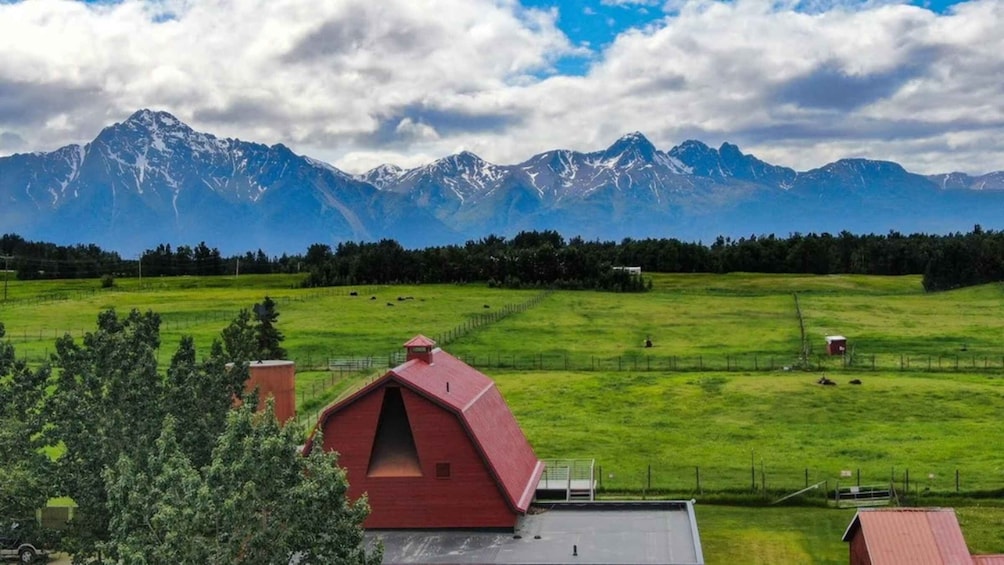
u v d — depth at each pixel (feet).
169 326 504.02
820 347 457.27
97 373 151.74
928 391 349.20
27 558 176.55
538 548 160.35
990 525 206.49
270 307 355.77
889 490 232.32
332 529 122.62
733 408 333.83
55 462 146.00
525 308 600.39
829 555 190.49
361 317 554.46
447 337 484.74
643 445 286.05
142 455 135.13
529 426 310.86
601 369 410.31
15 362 157.58
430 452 170.60
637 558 153.99
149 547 110.22
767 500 229.66
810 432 301.22
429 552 159.53
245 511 114.73
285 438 120.98
